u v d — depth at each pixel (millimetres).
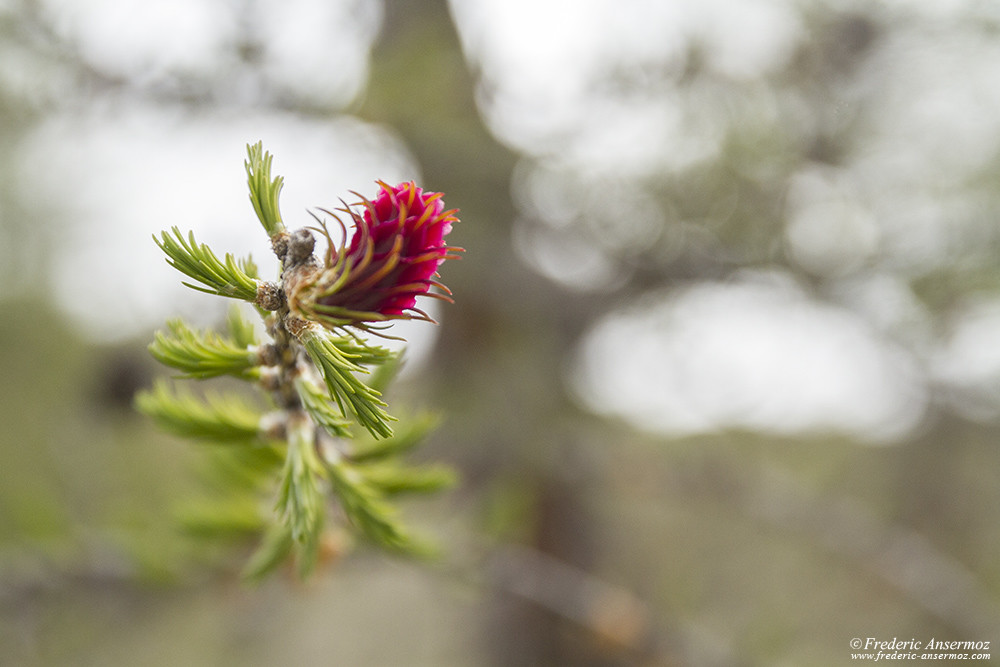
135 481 780
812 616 933
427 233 214
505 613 1104
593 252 1029
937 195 852
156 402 246
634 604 654
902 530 1154
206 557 434
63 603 591
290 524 235
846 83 875
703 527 1131
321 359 216
